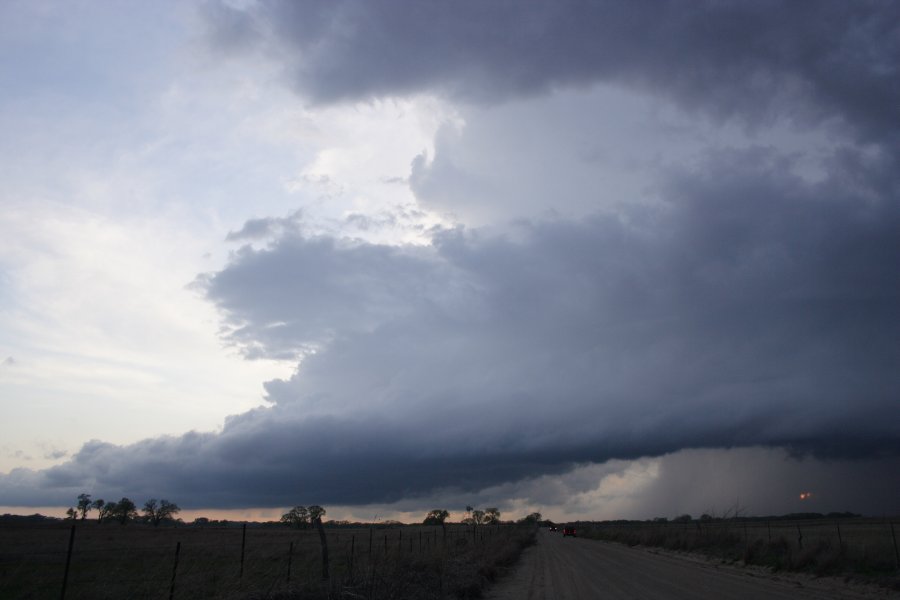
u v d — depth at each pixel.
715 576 24.66
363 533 77.25
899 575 19.91
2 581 17.41
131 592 15.81
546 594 19.94
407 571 19.44
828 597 17.72
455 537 46.81
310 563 23.33
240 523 136.12
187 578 16.84
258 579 16.69
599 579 24.52
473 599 19.36
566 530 106.31
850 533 54.34
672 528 63.38
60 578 19.31
